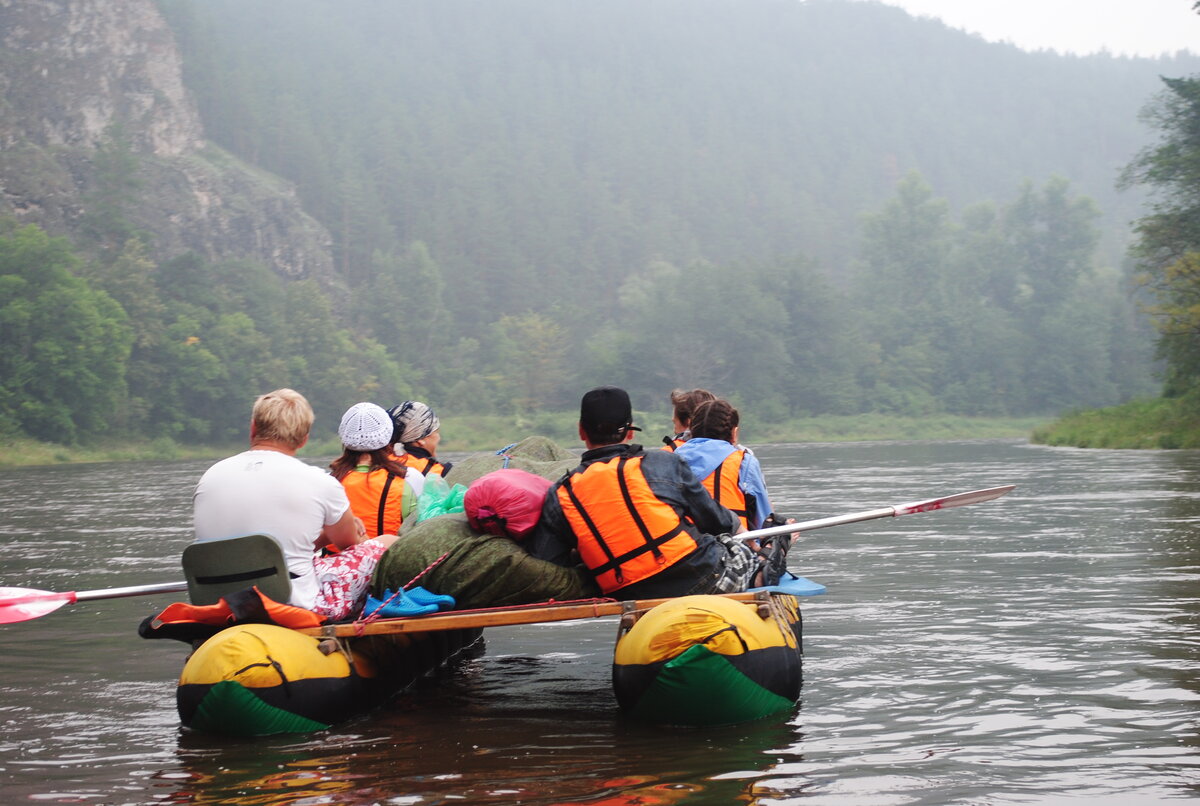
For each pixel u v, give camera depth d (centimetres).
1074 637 750
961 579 1052
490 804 425
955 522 1644
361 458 662
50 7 12838
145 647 811
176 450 8919
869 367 13250
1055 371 13762
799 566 1194
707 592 578
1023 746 498
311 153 16688
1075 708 563
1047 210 15262
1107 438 4897
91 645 820
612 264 18125
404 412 753
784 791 437
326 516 582
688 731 532
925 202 16275
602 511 576
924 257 15162
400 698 624
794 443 9912
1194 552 1187
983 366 13925
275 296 11638
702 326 12325
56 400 7750
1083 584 991
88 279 9406
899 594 973
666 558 569
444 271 16162
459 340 14762
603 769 469
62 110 12481
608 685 652
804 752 492
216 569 551
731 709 532
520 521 595
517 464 802
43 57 12550
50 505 2578
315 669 543
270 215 14188
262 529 567
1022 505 1892
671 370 12294
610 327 15588
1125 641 730
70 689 665
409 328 13888
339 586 593
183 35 16675
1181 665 654
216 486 573
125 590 596
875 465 3925
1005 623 813
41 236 7919
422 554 587
